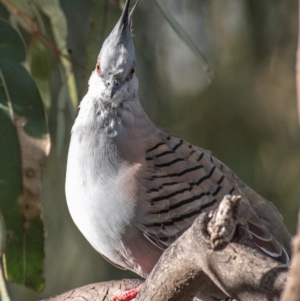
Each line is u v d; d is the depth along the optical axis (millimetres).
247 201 9492
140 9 12852
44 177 12719
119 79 9141
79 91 11664
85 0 11938
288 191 12953
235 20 13219
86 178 9102
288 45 13141
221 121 13156
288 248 9977
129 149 9109
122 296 9438
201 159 9438
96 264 12766
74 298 9719
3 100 9562
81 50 11922
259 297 5566
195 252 5957
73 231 12766
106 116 9188
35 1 10516
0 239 9977
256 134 13125
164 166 9164
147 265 9367
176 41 13312
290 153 13102
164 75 13156
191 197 9117
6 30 9742
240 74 13266
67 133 12766
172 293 6551
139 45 12828
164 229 9008
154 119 12930
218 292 8742
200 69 13359
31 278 9539
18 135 9523
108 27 10594
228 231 5734
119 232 9047
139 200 8922
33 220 9484
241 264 5656
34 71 10992
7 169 9445
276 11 13086
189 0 13281
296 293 4723
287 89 13133
